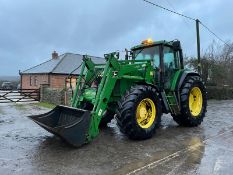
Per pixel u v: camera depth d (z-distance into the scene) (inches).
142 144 234.5
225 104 604.4
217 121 350.0
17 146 230.4
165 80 293.6
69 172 172.2
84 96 269.1
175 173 170.1
